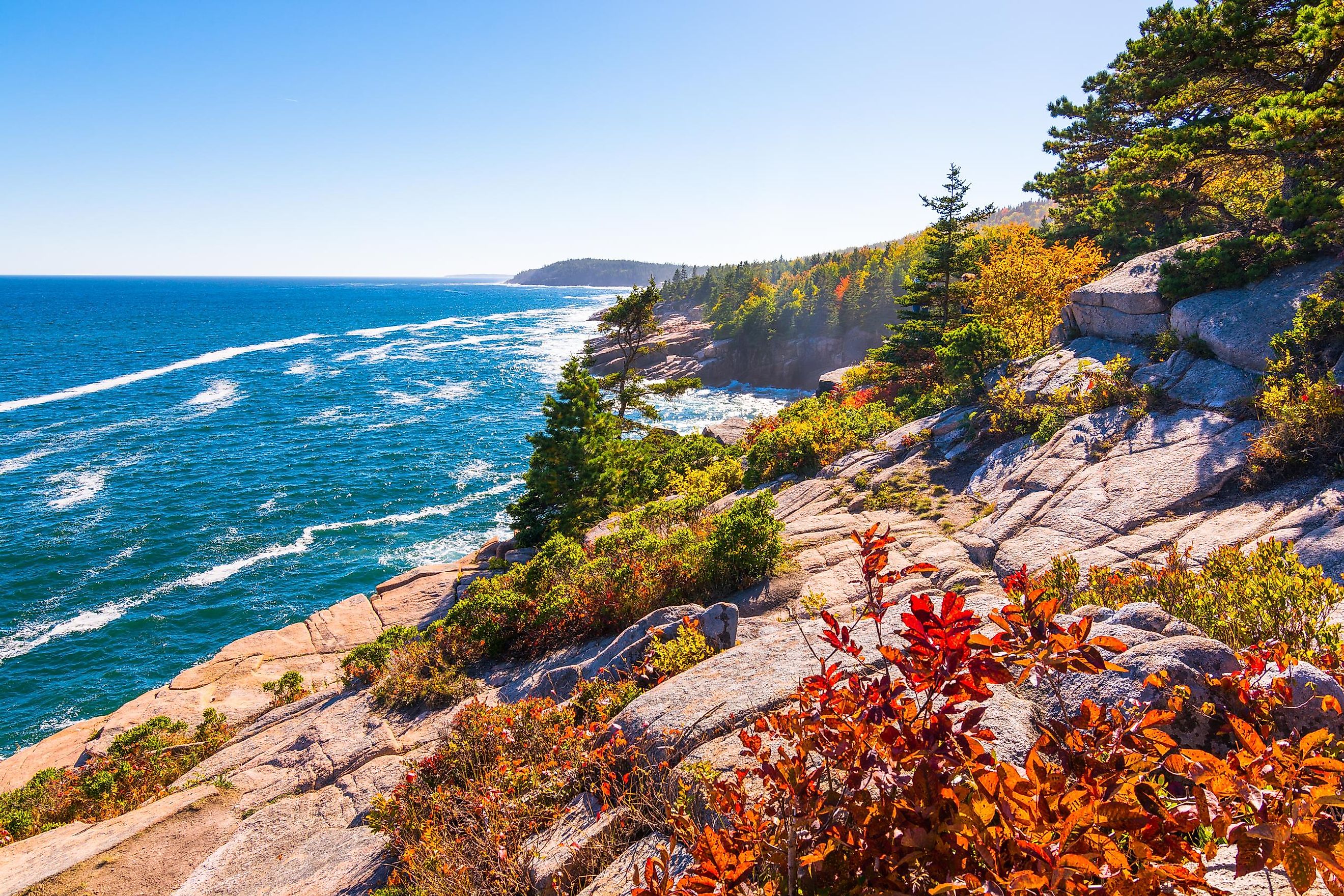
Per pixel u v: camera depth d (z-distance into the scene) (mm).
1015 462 15367
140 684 24734
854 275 100875
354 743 11789
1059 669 2139
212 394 74625
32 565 33312
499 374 92250
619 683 8898
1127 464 12961
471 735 8469
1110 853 1883
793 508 18172
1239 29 18016
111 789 13812
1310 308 12703
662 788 5027
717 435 40406
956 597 2334
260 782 11461
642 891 2480
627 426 35375
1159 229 29531
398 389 79688
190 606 29969
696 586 13203
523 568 18047
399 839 7293
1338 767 1745
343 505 42281
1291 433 11133
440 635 15180
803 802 2445
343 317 188125
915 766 2277
